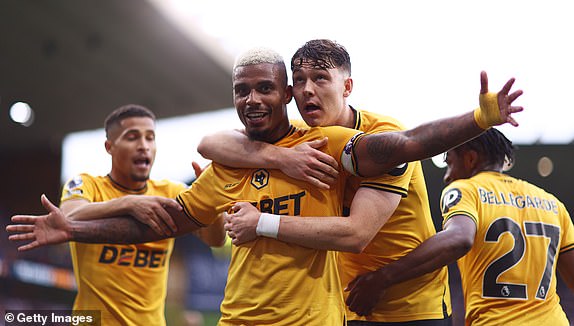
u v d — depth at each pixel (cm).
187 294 2002
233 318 394
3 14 1619
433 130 365
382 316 449
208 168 438
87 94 2044
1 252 1488
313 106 410
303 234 378
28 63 1842
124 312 552
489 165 485
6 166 2389
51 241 436
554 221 466
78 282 559
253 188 406
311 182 388
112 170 600
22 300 1485
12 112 2114
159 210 442
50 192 2361
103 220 453
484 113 347
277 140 419
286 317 382
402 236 446
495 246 446
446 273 473
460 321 1711
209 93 2044
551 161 1992
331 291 393
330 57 412
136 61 1873
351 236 378
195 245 2069
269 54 407
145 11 1662
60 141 2356
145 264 561
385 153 376
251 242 394
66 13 1645
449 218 440
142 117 595
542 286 447
